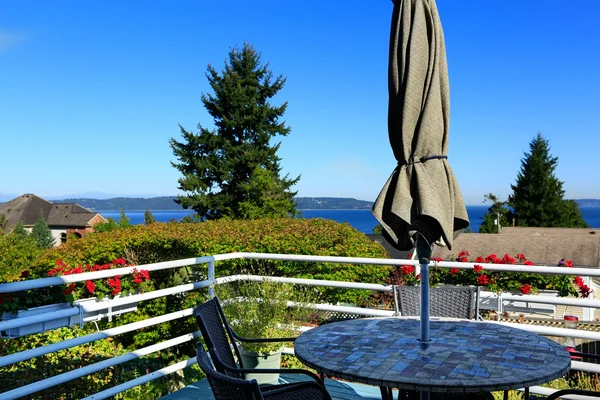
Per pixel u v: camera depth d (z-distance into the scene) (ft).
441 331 8.95
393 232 7.95
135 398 18.48
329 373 6.89
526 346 7.89
